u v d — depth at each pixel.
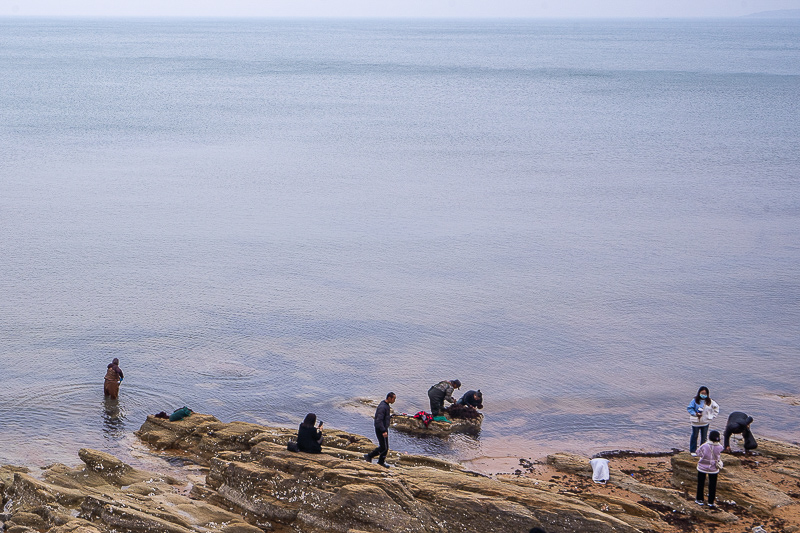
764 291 39.19
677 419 25.08
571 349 30.92
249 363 28.19
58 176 65.38
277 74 188.25
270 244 45.94
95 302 34.47
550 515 16.11
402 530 15.35
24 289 35.94
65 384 25.50
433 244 46.97
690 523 18.03
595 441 23.31
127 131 94.06
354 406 25.00
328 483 16.31
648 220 54.12
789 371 29.31
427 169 72.94
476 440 23.03
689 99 139.00
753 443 22.48
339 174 69.62
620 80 177.38
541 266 42.78
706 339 32.44
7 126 93.88
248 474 16.89
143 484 17.84
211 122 104.62
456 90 155.50
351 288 38.00
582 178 69.38
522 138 93.88
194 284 37.78
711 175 71.19
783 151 84.50
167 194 59.56
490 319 34.16
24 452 20.69
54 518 15.62
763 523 18.08
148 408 23.95
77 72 182.12
